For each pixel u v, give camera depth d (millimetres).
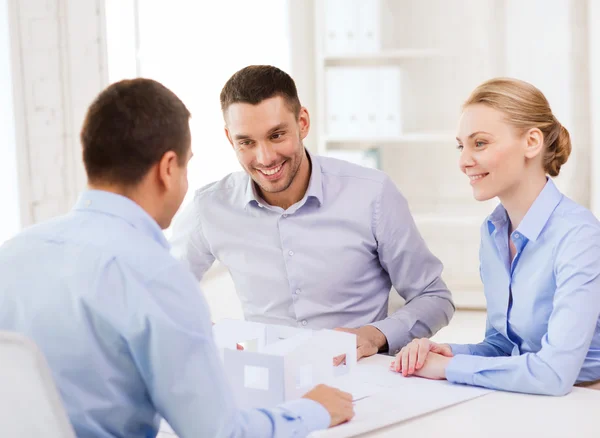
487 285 1831
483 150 1657
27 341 971
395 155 5090
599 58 4312
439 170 5055
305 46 5035
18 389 1005
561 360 1511
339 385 1602
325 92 4641
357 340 1854
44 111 3381
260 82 1848
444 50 4574
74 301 1104
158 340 1085
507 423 1374
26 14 3336
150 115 1191
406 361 1670
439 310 2080
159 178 1229
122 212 1179
